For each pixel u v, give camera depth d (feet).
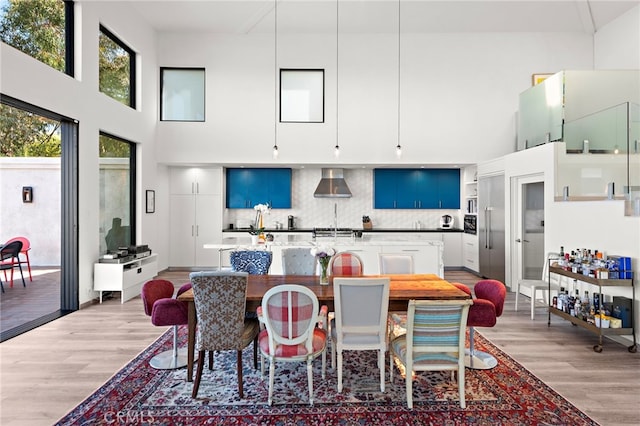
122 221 19.36
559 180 15.25
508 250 18.99
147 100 21.27
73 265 15.02
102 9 16.74
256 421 7.50
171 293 10.81
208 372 9.71
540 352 11.01
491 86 22.86
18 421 7.39
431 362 7.99
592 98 16.10
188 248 24.31
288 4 19.52
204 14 20.56
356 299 8.43
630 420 7.48
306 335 8.12
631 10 19.92
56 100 13.55
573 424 7.36
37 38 13.52
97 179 16.39
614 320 11.10
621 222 11.59
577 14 20.59
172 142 22.71
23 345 11.38
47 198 26.17
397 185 25.90
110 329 12.87
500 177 19.81
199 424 7.40
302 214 26.43
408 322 7.77
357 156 22.91
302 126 22.90
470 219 23.99
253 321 9.73
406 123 22.90
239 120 22.85
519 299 17.28
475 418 7.60
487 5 19.66
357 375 9.57
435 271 17.52
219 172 24.31
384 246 17.46
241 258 12.78
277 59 22.85
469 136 22.91
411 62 22.89
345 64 22.86
